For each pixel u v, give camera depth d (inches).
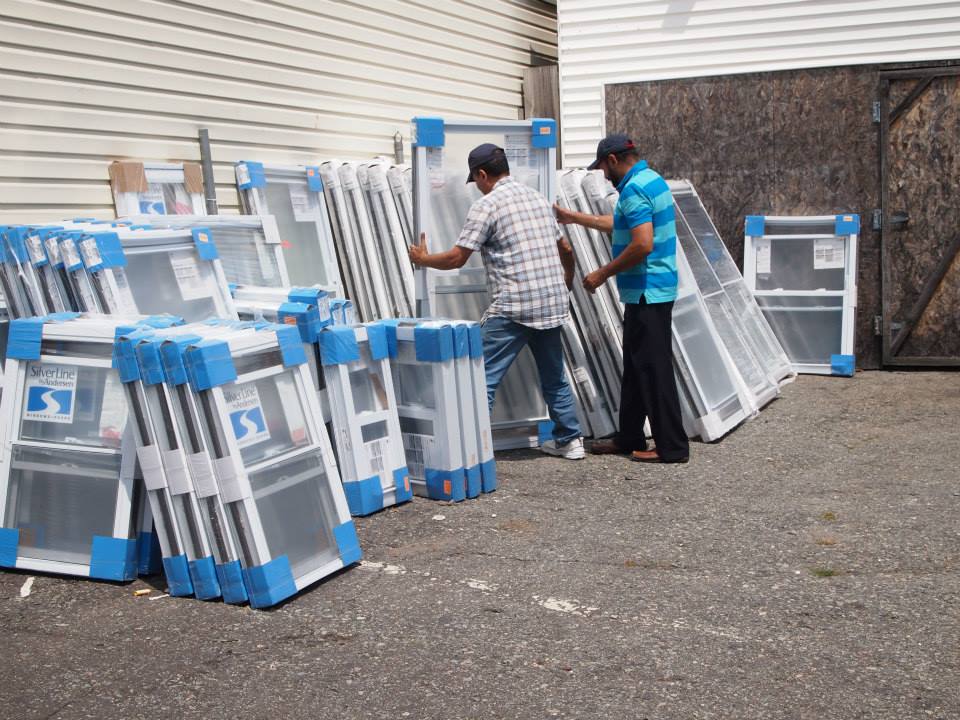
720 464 234.2
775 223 354.0
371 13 319.3
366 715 121.7
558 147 408.5
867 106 339.9
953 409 281.1
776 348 340.5
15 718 121.2
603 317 266.1
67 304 184.5
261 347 162.7
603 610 151.9
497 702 124.3
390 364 214.1
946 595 153.9
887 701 122.8
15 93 209.8
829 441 252.4
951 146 333.1
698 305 279.3
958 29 347.9
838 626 144.6
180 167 246.2
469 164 231.6
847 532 184.1
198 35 253.1
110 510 165.0
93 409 165.9
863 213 344.8
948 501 199.2
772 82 350.0
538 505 206.4
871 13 356.5
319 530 167.2
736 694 125.3
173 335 159.3
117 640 142.7
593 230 267.4
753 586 160.4
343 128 307.6
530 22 423.2
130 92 235.3
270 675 132.0
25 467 169.5
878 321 346.9
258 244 248.2
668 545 180.5
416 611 152.4
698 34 376.2
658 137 365.7
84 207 225.8
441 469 209.3
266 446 161.3
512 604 154.6
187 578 158.2
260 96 274.2
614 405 268.2
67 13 219.6
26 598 158.7
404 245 276.8
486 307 253.3
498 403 251.6
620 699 124.6
